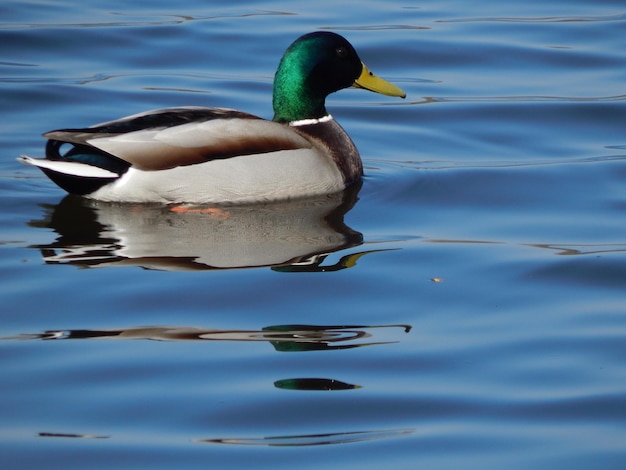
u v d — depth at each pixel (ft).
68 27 70.18
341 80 51.98
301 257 42.50
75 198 48.32
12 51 66.64
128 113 59.16
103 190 47.52
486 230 45.91
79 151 47.83
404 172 52.70
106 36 69.21
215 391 33.35
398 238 44.83
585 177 51.98
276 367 34.73
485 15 74.69
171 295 39.06
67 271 40.73
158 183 47.34
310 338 36.58
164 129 47.67
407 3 77.20
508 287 40.63
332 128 51.65
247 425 31.78
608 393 33.68
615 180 51.60
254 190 48.16
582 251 43.65
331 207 48.34
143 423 31.71
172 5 75.77
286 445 30.78
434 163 54.19
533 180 51.67
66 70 64.59
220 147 47.85
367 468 29.76
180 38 69.51
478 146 56.65
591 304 39.47
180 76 64.54
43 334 36.35
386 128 59.06
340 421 32.12
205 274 40.70
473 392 33.73
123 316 37.60
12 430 31.22
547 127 58.95
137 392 33.22
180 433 31.27
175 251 42.80
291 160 48.80
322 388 33.68
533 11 75.56
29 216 46.14
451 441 31.14
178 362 34.83
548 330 37.52
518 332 37.37
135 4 75.61
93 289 39.40
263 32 70.59
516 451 30.66
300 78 51.31
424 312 38.68
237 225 45.75
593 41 70.18
